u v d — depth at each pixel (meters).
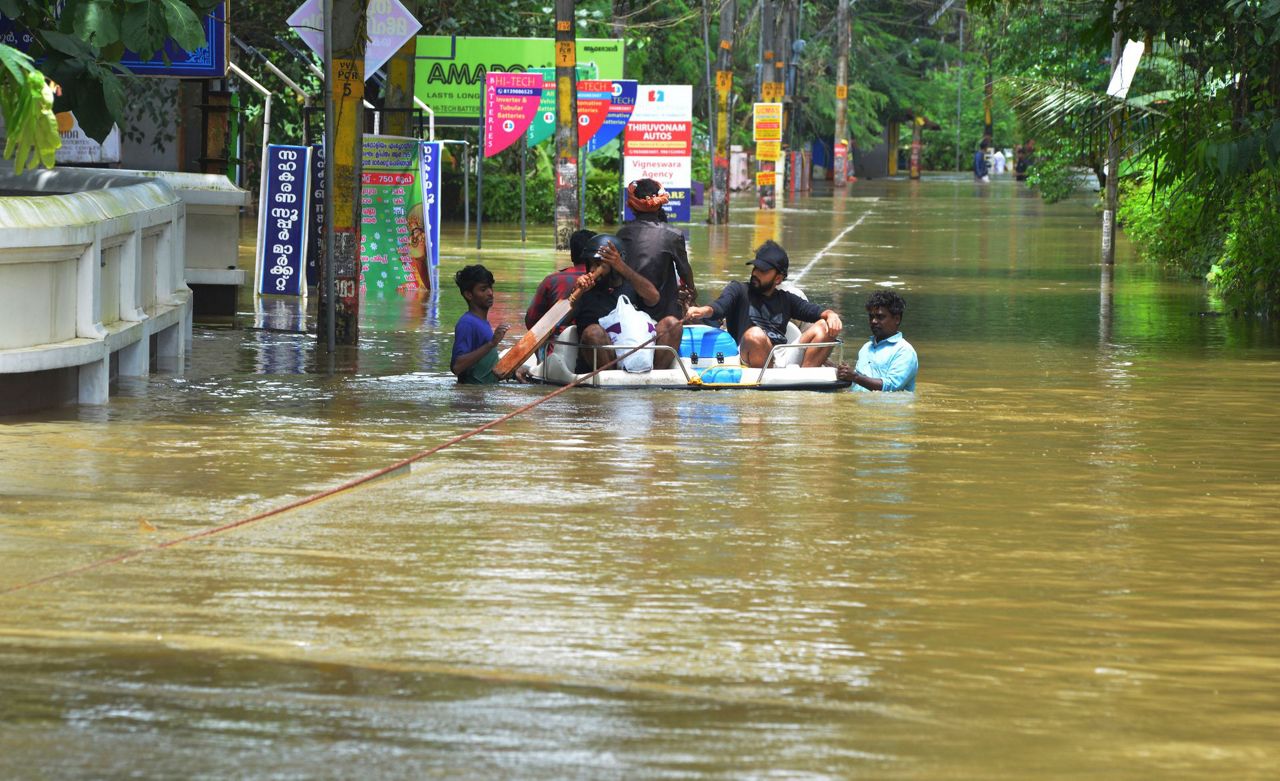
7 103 21.20
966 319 36.91
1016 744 9.17
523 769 8.70
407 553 13.41
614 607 11.84
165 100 50.19
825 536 14.30
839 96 156.62
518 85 59.62
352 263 29.81
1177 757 9.01
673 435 19.89
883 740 9.20
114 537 13.87
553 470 17.39
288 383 24.47
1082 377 26.50
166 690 9.87
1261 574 13.16
